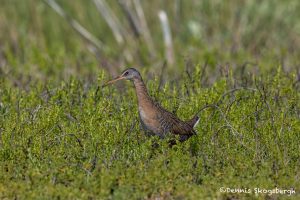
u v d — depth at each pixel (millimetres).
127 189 15672
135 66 32375
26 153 17734
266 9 35500
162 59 32219
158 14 35812
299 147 17859
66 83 23062
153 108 18609
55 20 36062
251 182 16156
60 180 16328
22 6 35625
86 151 17766
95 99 21672
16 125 18984
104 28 36344
